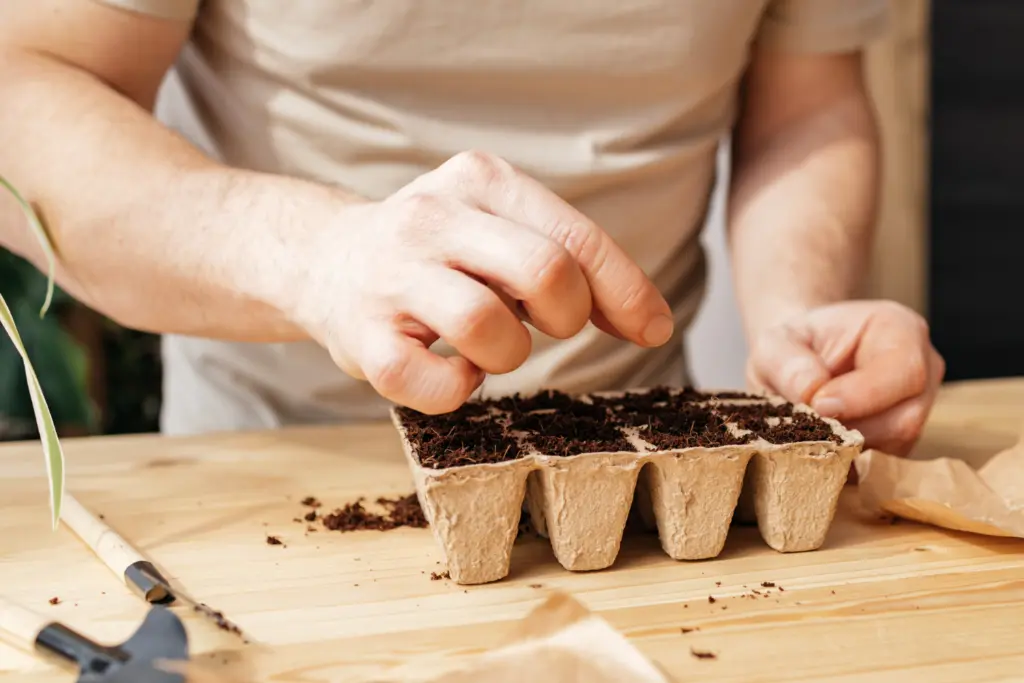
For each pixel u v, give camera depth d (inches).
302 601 24.4
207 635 23.3
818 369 28.9
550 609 22.4
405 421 26.7
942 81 66.4
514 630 22.3
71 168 27.5
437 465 24.6
